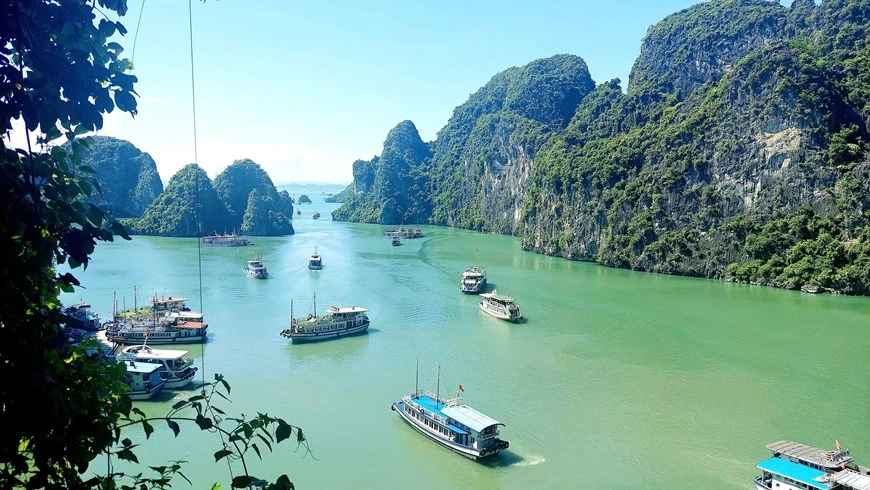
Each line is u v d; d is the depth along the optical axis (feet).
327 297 277.23
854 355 191.83
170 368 159.63
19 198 20.98
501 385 163.32
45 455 19.98
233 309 248.52
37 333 21.18
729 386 163.32
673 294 297.12
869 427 138.10
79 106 23.03
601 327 226.79
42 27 22.40
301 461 119.34
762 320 239.71
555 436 132.67
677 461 121.90
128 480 96.37
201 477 110.42
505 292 297.53
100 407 22.99
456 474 116.06
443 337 211.20
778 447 119.96
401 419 140.26
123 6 24.38
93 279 312.91
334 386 161.27
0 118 20.94
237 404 147.64
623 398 154.30
